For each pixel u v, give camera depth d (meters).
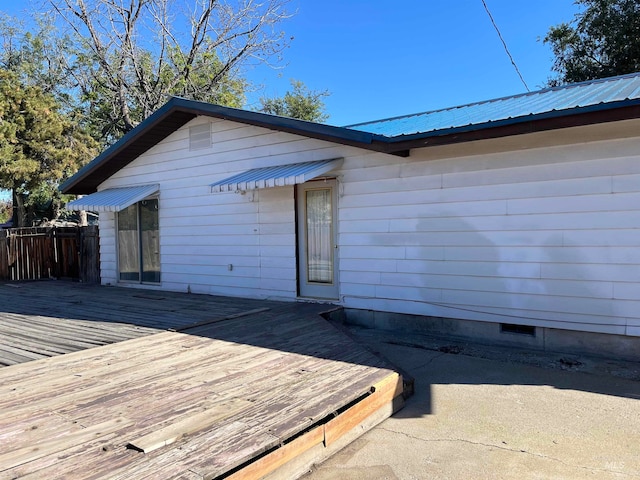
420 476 3.23
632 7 18.59
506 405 4.42
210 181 10.07
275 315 7.56
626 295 5.62
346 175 7.93
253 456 2.89
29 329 6.94
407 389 4.66
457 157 6.75
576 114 5.09
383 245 7.54
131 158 11.53
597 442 3.65
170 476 2.61
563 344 6.06
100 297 10.22
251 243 9.45
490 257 6.53
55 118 19.69
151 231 11.43
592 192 5.77
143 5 22.86
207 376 4.52
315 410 3.54
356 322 7.93
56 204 23.50
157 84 24.02
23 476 2.63
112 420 3.45
